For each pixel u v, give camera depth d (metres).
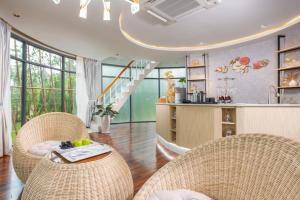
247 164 1.07
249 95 5.66
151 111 10.18
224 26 4.59
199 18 4.15
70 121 3.00
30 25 4.18
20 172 2.24
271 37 5.12
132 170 3.16
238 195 1.08
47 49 5.93
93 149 2.00
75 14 3.67
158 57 7.27
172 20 3.88
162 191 1.15
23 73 4.98
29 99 5.32
